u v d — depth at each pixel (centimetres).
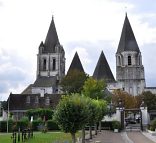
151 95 13038
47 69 16312
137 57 16088
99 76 15175
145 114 7250
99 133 5769
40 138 4297
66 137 4512
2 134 5491
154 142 3978
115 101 11106
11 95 10456
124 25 16500
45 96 10488
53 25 16988
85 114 2952
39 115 8088
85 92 8775
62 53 16875
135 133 5897
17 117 9962
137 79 15812
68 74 12444
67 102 2950
